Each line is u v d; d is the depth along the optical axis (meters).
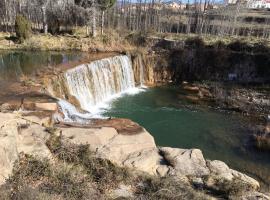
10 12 39.00
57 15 37.84
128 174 11.47
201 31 40.94
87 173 11.07
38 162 10.66
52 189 9.58
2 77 22.03
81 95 23.62
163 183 11.16
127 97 26.84
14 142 10.53
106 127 14.98
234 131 20.89
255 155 17.78
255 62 30.86
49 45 33.06
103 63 26.78
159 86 30.23
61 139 12.62
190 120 22.55
